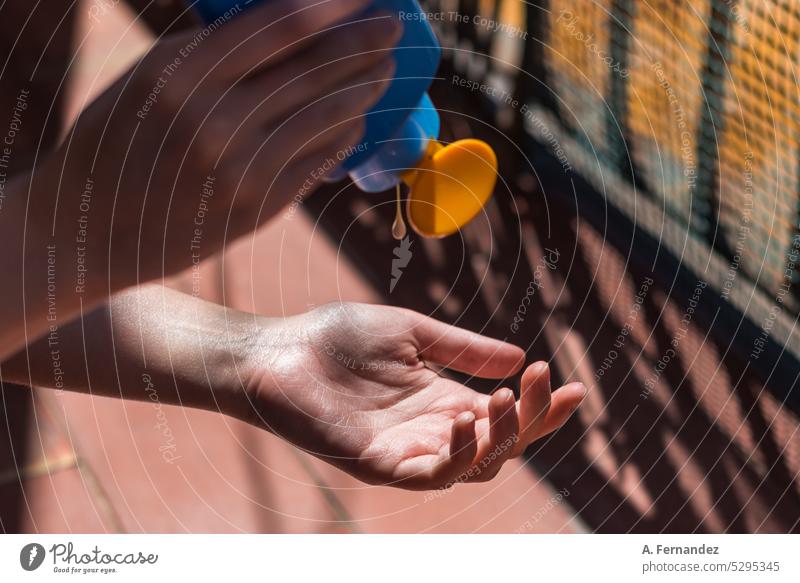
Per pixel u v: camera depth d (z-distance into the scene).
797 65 1.62
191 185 0.43
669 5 1.73
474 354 0.99
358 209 1.85
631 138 1.81
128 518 1.32
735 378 1.54
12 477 1.37
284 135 0.43
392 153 0.65
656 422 1.47
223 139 0.42
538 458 1.43
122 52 2.23
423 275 1.73
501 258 1.76
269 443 1.44
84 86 2.12
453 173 0.68
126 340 0.92
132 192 0.43
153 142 0.42
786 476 1.40
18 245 0.45
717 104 1.69
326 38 0.43
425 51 0.59
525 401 0.82
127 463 1.39
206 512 1.33
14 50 2.20
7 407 1.46
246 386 0.93
